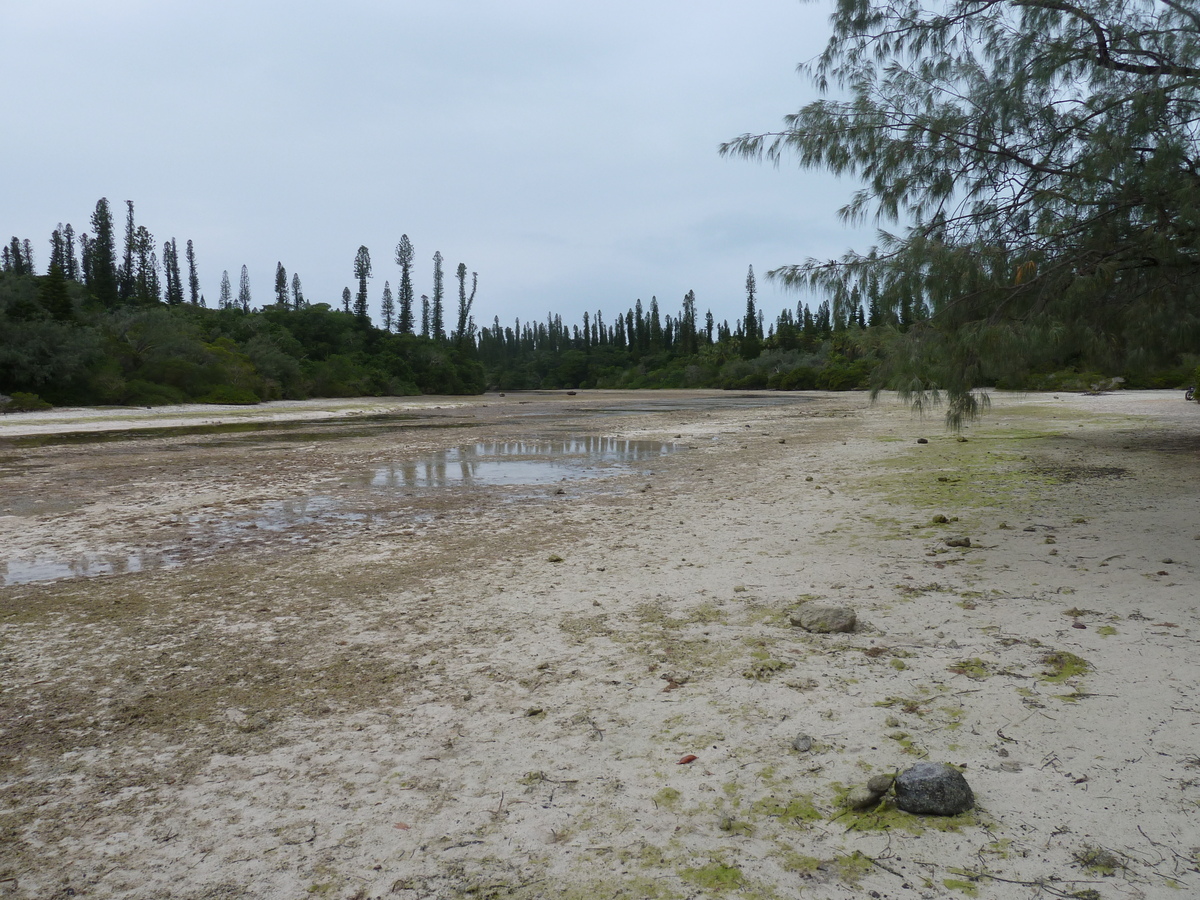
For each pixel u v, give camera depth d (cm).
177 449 2017
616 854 266
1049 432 1991
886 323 781
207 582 674
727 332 13350
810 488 1164
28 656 487
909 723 359
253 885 254
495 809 298
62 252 9756
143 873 262
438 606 582
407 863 265
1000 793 296
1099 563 638
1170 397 3703
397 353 8719
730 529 859
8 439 2342
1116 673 406
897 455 1588
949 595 569
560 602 584
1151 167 659
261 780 325
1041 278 713
